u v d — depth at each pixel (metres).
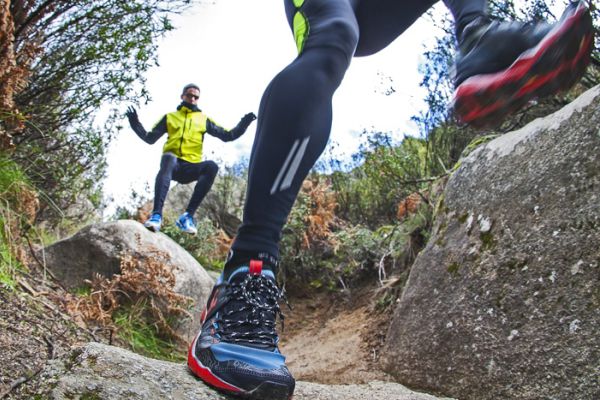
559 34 1.00
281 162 1.23
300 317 5.71
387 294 4.33
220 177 8.42
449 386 2.47
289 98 1.22
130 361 1.46
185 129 5.34
